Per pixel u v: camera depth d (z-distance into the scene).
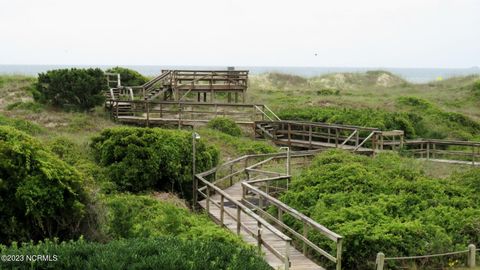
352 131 23.84
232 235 10.56
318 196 13.58
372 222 11.47
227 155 20.55
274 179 15.78
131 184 14.81
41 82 25.67
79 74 25.48
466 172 16.02
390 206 12.52
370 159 17.39
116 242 7.77
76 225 9.48
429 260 10.61
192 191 16.08
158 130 16.16
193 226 11.10
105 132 15.78
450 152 21.98
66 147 15.46
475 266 10.59
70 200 9.38
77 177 9.62
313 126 24.34
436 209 12.53
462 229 11.65
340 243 9.47
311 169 15.87
